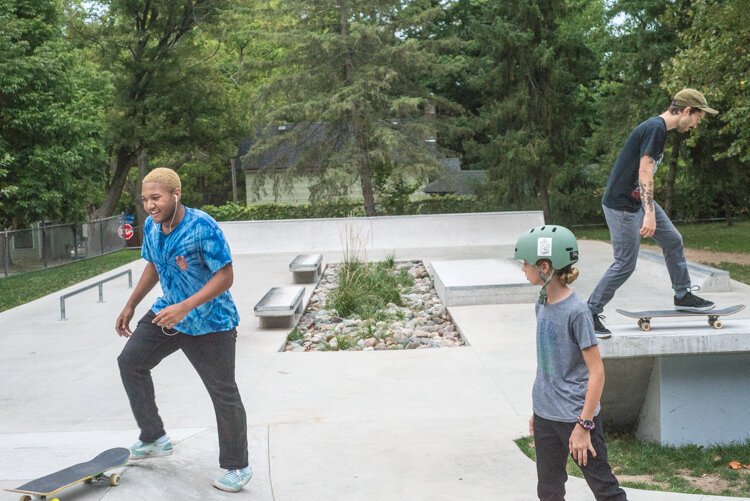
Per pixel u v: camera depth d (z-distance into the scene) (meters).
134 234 37.69
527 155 28.48
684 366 5.68
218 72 39.03
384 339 9.69
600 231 30.33
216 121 35.06
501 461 4.91
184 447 4.79
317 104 27.64
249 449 5.23
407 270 16.14
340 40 27.80
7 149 23.52
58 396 7.18
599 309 5.48
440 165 28.72
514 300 11.30
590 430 3.20
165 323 3.83
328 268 16.94
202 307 4.05
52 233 23.33
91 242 26.36
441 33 41.50
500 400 6.45
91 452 5.11
